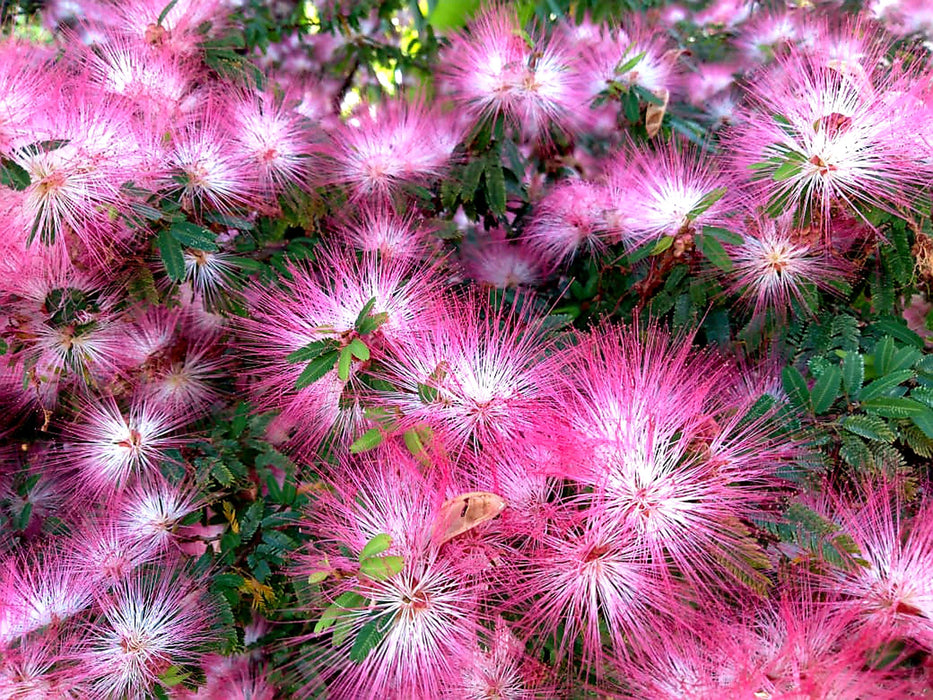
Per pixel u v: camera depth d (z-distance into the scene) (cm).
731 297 29
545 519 22
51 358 30
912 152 26
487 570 22
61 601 28
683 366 25
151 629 28
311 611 26
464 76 36
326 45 44
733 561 22
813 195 26
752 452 23
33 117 27
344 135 35
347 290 28
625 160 34
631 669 22
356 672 24
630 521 21
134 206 27
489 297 31
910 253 27
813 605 22
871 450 24
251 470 31
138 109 30
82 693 26
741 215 28
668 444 22
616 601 22
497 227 37
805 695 20
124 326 32
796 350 28
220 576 29
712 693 21
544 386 25
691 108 39
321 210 33
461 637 22
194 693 29
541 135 36
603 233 33
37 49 33
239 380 33
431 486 23
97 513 30
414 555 22
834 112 26
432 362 25
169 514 30
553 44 36
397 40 45
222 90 34
